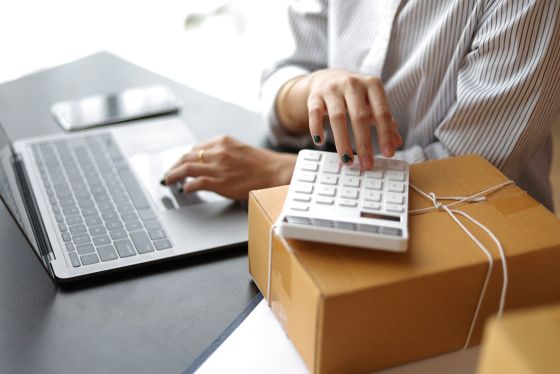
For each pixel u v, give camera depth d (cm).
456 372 47
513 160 68
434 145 72
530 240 47
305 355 46
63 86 100
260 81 92
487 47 67
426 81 76
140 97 96
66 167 77
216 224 66
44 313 54
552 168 82
